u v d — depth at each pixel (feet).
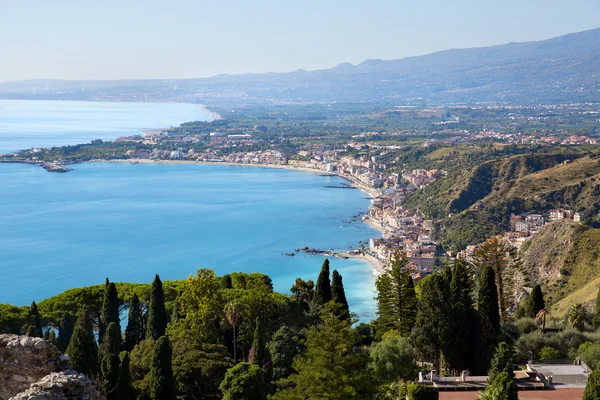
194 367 248.52
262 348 266.98
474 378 256.52
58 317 355.15
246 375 221.05
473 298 354.54
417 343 286.25
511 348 282.97
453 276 291.99
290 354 265.95
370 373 212.02
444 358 279.90
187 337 277.85
